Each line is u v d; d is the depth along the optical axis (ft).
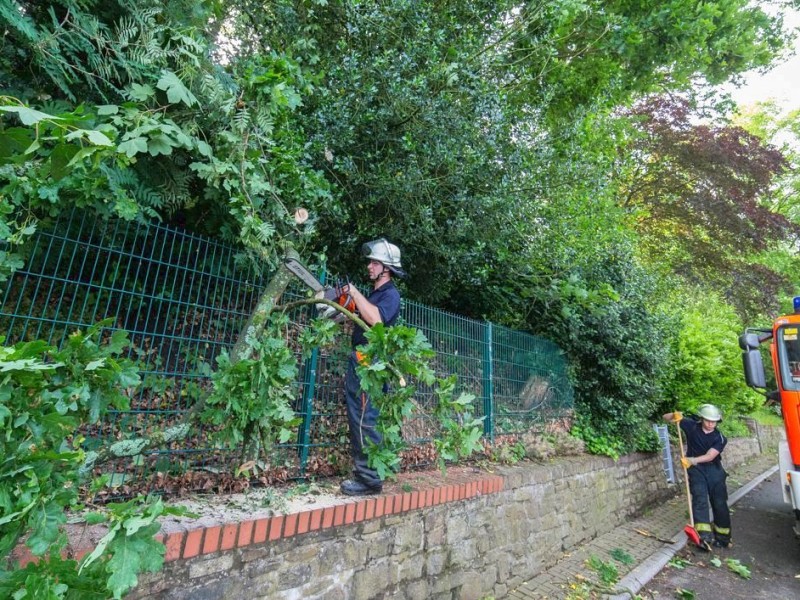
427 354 7.59
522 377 19.04
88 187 7.09
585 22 21.25
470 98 14.58
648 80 25.72
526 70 17.74
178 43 8.75
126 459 8.07
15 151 4.34
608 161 19.65
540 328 22.88
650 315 25.35
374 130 14.01
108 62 8.47
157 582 6.32
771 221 43.27
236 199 8.78
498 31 16.69
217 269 10.18
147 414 8.67
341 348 11.89
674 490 31.07
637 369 24.54
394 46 14.30
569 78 22.80
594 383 23.58
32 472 4.13
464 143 14.15
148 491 8.10
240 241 9.86
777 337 20.39
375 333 7.29
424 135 14.08
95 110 8.41
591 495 19.90
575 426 22.17
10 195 6.46
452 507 12.02
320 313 10.28
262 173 9.63
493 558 13.23
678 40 22.07
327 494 9.67
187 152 9.33
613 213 20.56
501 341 17.97
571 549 17.63
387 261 11.05
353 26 13.80
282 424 8.68
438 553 11.35
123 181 7.97
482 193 15.58
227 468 9.17
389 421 7.95
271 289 9.11
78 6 7.97
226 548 7.09
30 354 4.21
